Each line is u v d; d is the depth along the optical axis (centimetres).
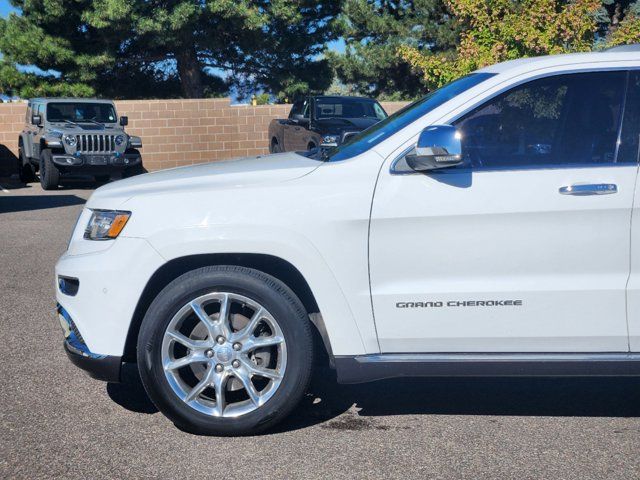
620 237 421
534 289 423
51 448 425
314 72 3281
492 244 425
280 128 1909
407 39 3550
